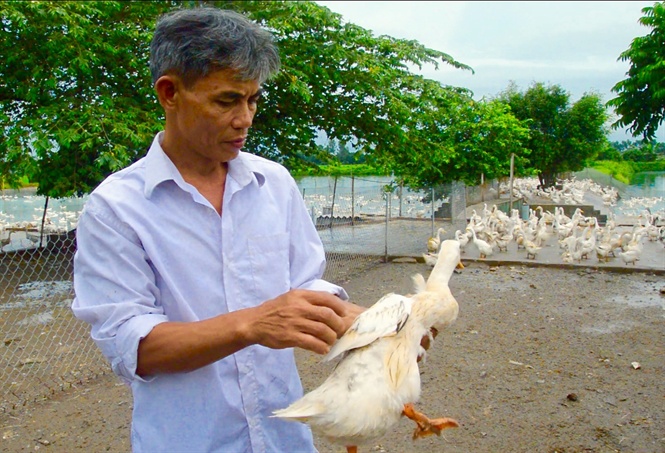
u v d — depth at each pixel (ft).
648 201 78.79
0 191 35.47
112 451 14.37
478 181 74.84
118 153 27.30
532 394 17.90
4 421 15.90
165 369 4.81
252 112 5.37
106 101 29.66
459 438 15.11
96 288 5.06
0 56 32.04
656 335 23.67
